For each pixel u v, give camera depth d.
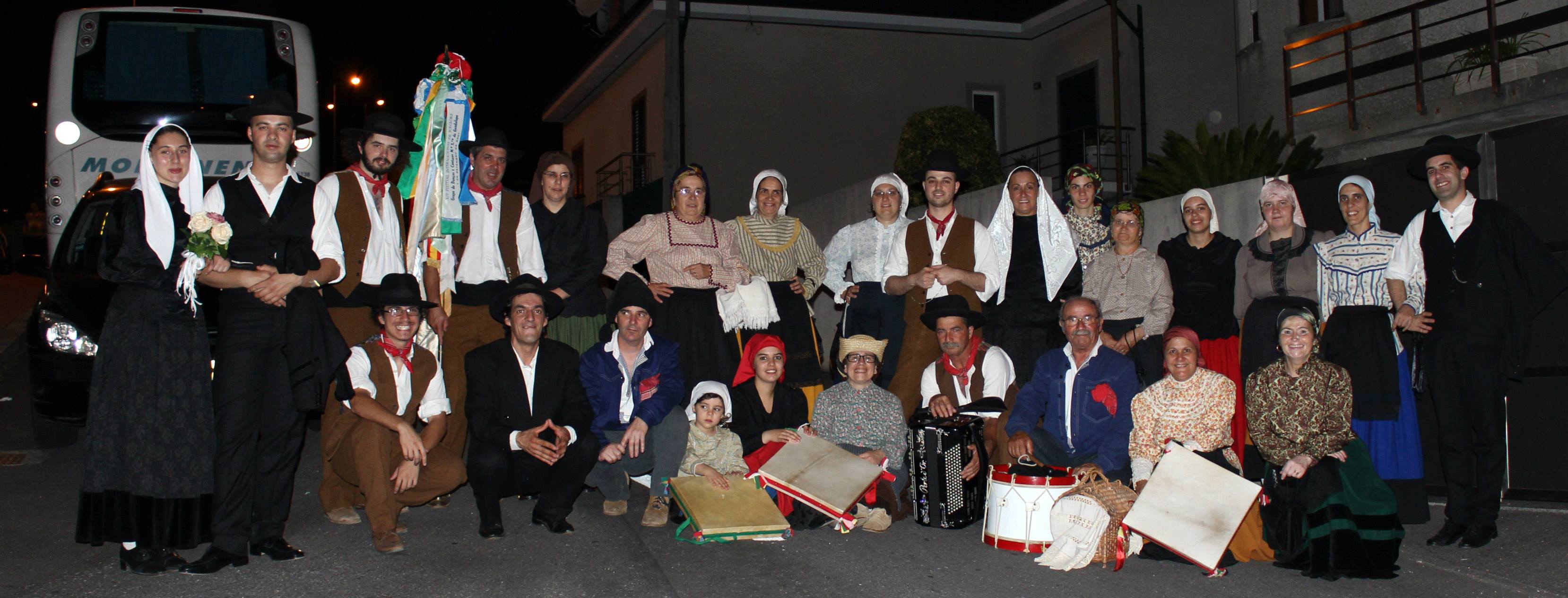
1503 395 5.15
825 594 4.47
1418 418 6.09
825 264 6.93
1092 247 6.57
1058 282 6.40
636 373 5.79
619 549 5.14
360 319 5.47
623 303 5.75
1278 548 4.89
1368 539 4.72
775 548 5.22
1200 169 9.73
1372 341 5.56
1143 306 6.12
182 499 4.47
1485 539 5.07
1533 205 5.66
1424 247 5.40
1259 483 5.01
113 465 4.38
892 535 5.51
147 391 4.39
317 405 4.66
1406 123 9.55
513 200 6.17
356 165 5.54
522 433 5.31
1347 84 10.18
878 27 16.44
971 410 5.84
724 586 4.57
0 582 4.43
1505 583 4.58
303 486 6.32
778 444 5.73
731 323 6.39
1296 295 5.82
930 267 6.35
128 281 4.35
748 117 16.08
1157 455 5.21
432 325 5.70
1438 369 5.24
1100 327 5.67
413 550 5.03
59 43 10.62
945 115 13.62
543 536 5.34
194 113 10.71
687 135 15.85
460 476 5.33
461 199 5.93
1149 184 10.32
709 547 5.22
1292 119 10.90
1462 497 5.15
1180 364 5.13
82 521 4.38
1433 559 4.95
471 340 6.03
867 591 4.52
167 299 4.40
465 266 6.03
